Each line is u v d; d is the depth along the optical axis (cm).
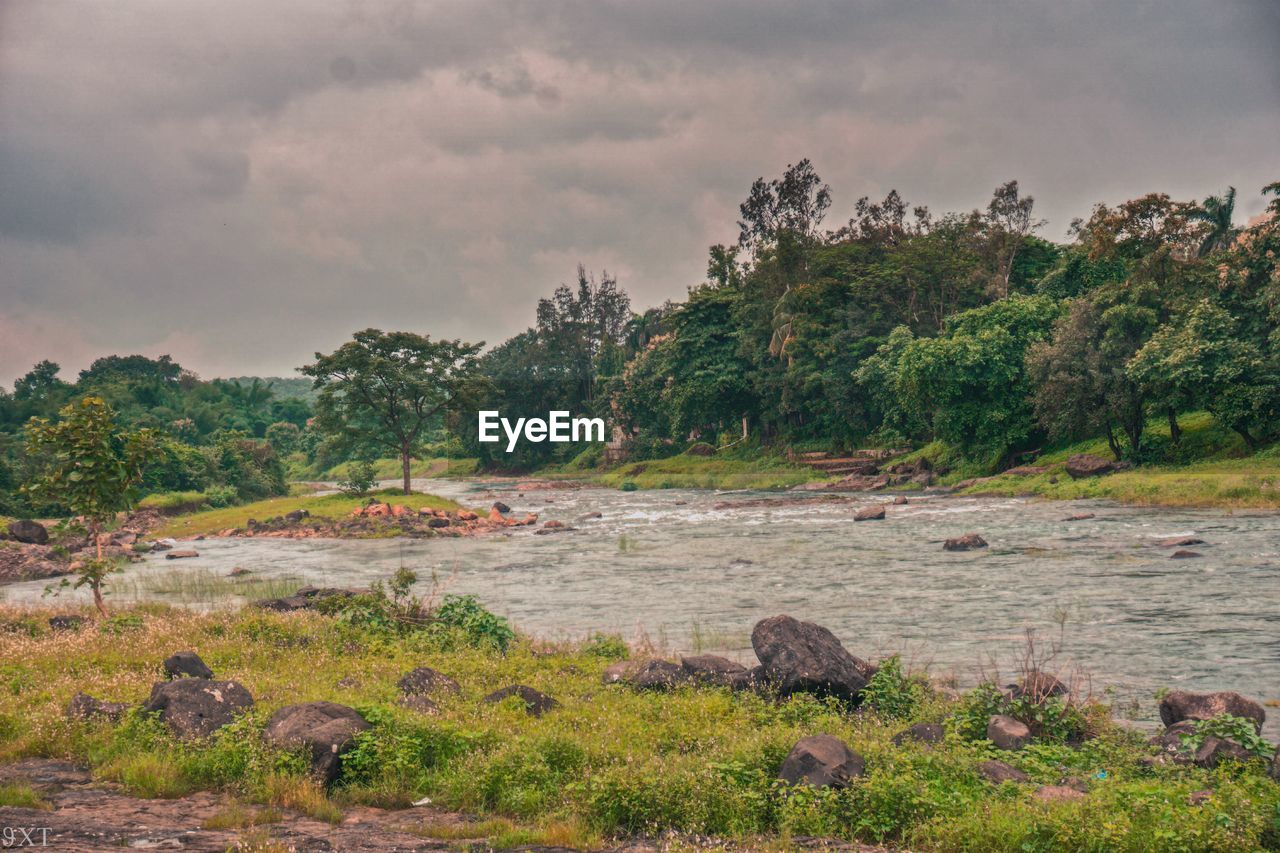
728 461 9206
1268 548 2788
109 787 886
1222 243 6931
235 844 700
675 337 9862
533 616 2231
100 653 1496
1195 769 915
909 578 2598
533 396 13138
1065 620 1897
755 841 757
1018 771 927
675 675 1364
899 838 771
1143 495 4391
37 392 14788
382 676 1363
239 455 8044
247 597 2617
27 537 4181
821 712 1199
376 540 4653
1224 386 4781
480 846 731
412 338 6988
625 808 823
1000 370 6028
